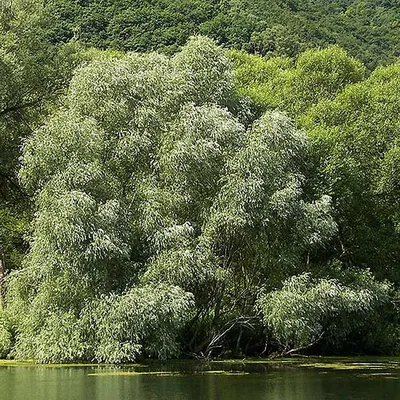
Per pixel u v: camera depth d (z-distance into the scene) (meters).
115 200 39.12
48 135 41.16
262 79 68.44
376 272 51.59
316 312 40.09
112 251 38.09
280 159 42.53
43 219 37.84
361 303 42.06
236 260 44.03
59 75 58.94
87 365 37.06
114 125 43.03
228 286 42.78
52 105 58.75
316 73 62.09
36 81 58.03
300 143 44.03
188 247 39.56
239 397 26.83
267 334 44.25
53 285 39.19
